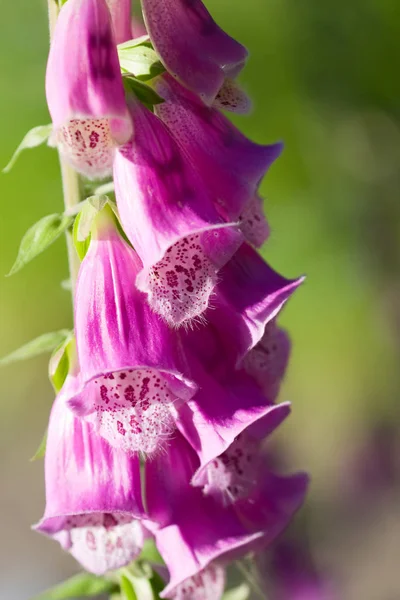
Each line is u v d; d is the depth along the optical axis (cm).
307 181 119
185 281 40
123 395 40
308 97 114
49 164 115
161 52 41
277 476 46
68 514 41
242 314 42
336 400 138
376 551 124
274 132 116
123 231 41
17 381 162
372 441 137
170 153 40
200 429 41
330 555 122
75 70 38
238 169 41
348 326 131
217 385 42
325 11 109
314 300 126
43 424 161
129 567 44
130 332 40
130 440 39
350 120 115
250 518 44
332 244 123
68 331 44
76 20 39
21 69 112
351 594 118
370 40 110
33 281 135
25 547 135
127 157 40
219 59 41
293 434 137
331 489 135
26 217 118
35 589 121
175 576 43
